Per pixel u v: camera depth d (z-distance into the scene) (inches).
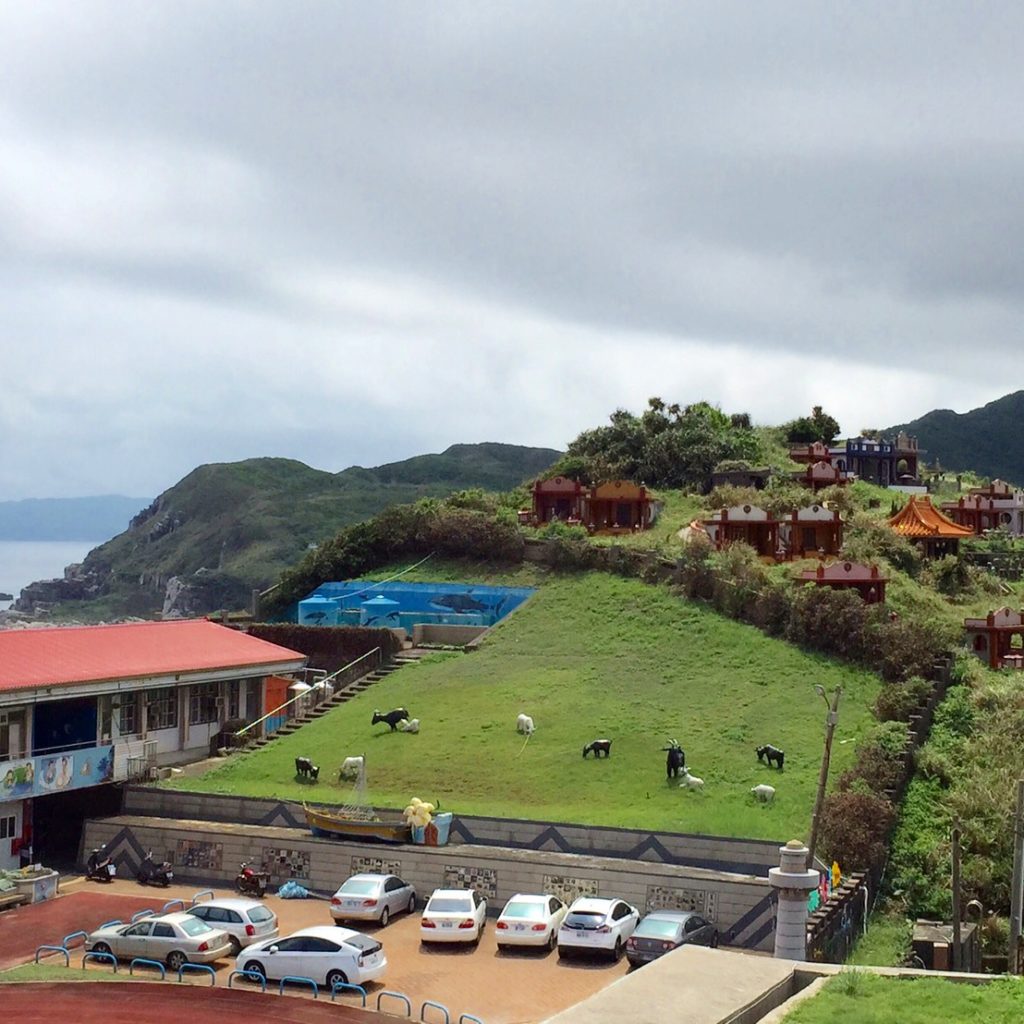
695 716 2085.4
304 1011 1111.6
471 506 3312.0
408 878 1523.1
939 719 2050.9
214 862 1626.5
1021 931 1409.9
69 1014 1094.4
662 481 3759.8
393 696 2319.1
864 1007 616.7
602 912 1293.1
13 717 1724.9
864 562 2645.2
